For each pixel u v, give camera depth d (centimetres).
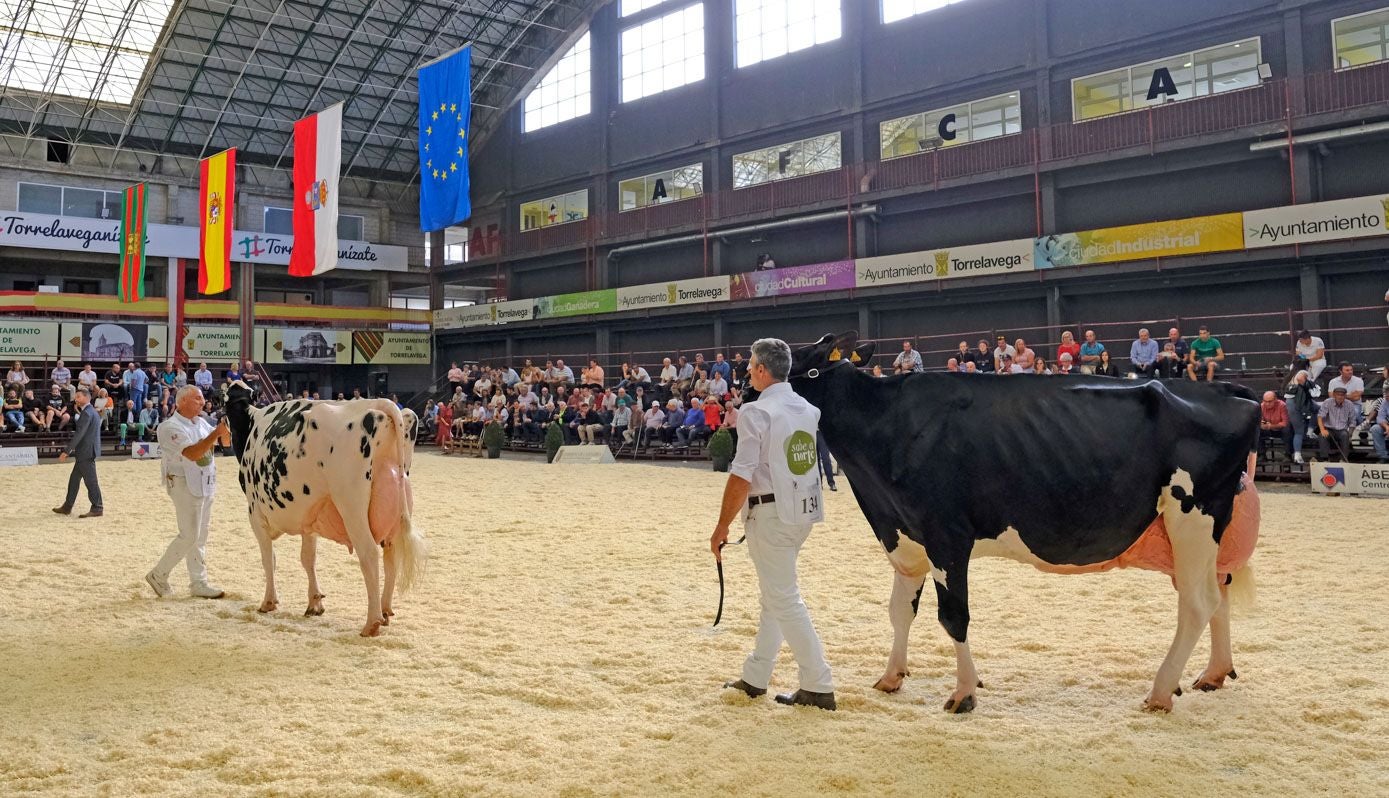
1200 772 340
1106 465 397
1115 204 2414
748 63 3177
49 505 1276
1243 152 2184
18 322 3072
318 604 632
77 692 456
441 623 602
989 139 2569
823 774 340
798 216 2895
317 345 3644
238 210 3925
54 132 3581
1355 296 2053
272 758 364
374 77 3888
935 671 472
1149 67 2392
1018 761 351
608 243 3406
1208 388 415
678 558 842
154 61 3450
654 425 2336
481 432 2722
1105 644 519
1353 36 2111
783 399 419
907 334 2705
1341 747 361
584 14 3619
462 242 4466
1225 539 420
